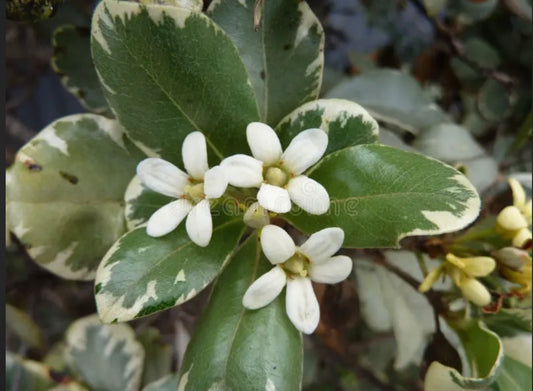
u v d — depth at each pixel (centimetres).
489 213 14
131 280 10
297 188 9
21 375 15
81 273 13
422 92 18
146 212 11
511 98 21
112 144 13
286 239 9
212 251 10
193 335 11
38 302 23
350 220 10
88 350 16
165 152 11
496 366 11
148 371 18
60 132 13
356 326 22
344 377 22
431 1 17
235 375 10
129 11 10
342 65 24
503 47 22
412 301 17
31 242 12
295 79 12
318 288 13
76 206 12
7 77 23
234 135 11
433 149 17
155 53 10
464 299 13
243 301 9
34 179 12
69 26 15
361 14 24
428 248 13
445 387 11
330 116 11
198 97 10
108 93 10
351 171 10
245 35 12
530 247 12
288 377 10
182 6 10
